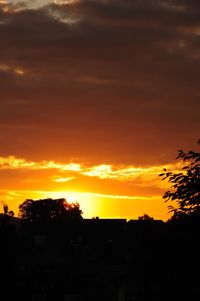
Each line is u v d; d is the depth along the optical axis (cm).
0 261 4825
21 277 5103
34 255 8388
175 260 2814
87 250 9269
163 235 2839
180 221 2828
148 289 2862
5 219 4906
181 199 2875
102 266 8469
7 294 4828
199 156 2922
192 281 2811
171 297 2825
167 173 2909
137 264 2872
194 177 2889
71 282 7694
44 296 6938
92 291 7806
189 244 2798
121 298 6988
